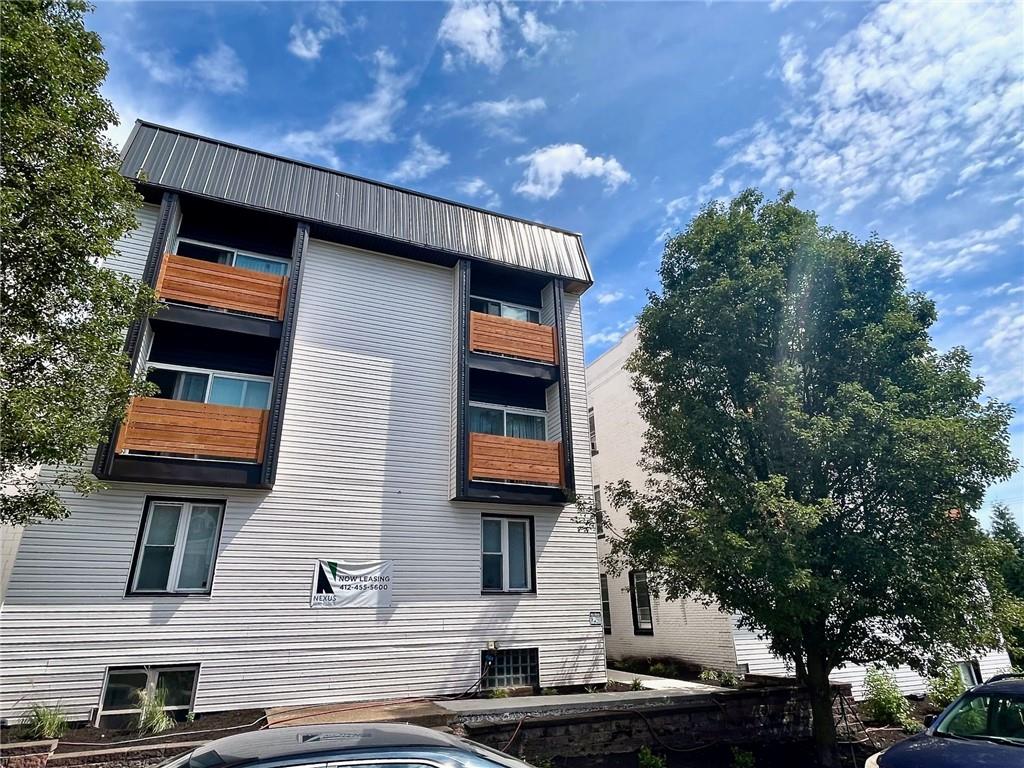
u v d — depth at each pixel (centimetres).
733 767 813
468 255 1324
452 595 1099
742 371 899
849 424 755
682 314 934
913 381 812
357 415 1147
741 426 873
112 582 892
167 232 1065
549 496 1216
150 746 685
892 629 806
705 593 864
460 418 1185
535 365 1321
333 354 1166
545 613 1156
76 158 620
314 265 1212
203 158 1155
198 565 964
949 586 748
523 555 1208
